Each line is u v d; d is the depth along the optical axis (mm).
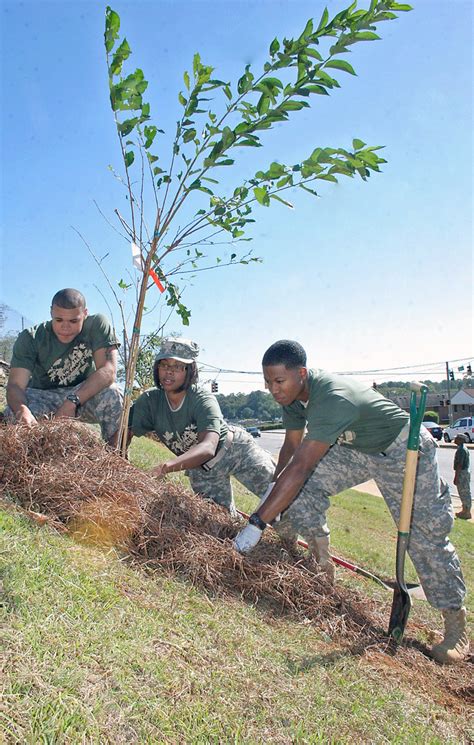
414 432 3496
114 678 2012
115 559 3006
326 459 3953
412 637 3711
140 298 4336
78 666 1977
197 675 2238
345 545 6457
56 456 3611
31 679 1835
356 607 3646
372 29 3250
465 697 3051
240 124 3611
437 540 3660
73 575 2578
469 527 11391
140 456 7680
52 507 3256
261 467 4871
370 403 3654
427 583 3637
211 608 2908
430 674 3195
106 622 2320
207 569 3223
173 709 2002
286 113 3551
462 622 3594
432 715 2652
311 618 3318
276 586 3381
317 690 2480
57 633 2105
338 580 4309
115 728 1824
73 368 4680
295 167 3564
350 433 3738
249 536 3381
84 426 3949
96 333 4609
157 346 5234
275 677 2473
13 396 4289
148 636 2363
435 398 67188
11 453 3480
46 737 1666
